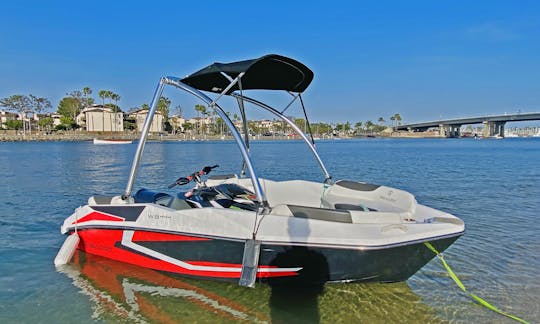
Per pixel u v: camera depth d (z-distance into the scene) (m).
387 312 4.21
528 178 16.95
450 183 15.26
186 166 23.78
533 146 66.81
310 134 6.30
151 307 4.26
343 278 4.35
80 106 119.31
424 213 4.80
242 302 4.38
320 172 19.97
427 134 165.75
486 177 17.42
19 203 10.51
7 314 4.10
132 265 5.27
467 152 44.12
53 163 25.66
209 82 5.56
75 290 4.66
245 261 4.06
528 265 5.68
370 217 4.33
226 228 4.34
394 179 16.67
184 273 4.82
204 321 3.99
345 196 5.68
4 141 90.06
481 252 6.26
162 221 4.77
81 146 62.62
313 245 4.03
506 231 7.56
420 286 4.90
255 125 144.00
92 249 5.61
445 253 6.20
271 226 4.20
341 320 4.05
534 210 9.72
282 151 46.28
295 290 4.58
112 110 110.12
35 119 116.00
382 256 4.08
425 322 4.03
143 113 113.00
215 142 94.88
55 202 10.69
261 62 4.70
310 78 5.41
